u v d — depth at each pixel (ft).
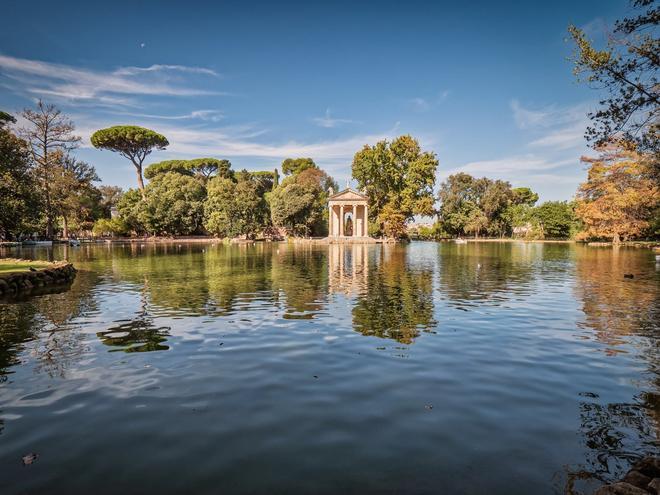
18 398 24.26
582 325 42.37
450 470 16.72
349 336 37.93
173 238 324.19
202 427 20.47
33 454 18.12
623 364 30.25
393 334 38.68
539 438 19.40
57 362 30.73
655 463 16.48
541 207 339.57
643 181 187.42
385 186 302.66
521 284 72.90
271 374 28.02
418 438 19.33
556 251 176.55
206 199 329.72
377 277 83.41
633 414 22.06
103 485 15.85
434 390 25.20
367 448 18.40
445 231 386.93
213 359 31.30
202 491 15.39
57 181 209.15
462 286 70.38
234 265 110.73
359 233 332.39
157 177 348.59
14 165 131.75
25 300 57.06
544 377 27.53
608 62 38.06
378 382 26.50
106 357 31.86
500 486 15.71
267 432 19.92
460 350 33.60
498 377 27.48
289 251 179.22
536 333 39.09
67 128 203.00
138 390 25.38
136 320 44.62
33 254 145.07
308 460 17.44
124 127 354.74
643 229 216.74
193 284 72.90
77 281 77.30
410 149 289.33
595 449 18.48
